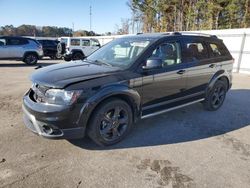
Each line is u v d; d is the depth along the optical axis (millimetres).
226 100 6812
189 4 41781
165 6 43875
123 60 4176
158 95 4305
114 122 3789
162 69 4254
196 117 5254
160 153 3637
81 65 4176
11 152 3527
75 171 3113
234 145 3994
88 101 3379
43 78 3539
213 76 5410
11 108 5586
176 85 4562
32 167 3168
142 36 4715
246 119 5246
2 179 2898
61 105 3281
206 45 5273
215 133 4445
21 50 14664
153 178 3021
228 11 34844
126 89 3738
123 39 4898
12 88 7703
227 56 5805
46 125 3348
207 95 5402
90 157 3467
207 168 3279
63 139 3549
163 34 4668
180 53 4645
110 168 3207
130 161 3389
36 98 3590
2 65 14680
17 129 4336
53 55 21031
